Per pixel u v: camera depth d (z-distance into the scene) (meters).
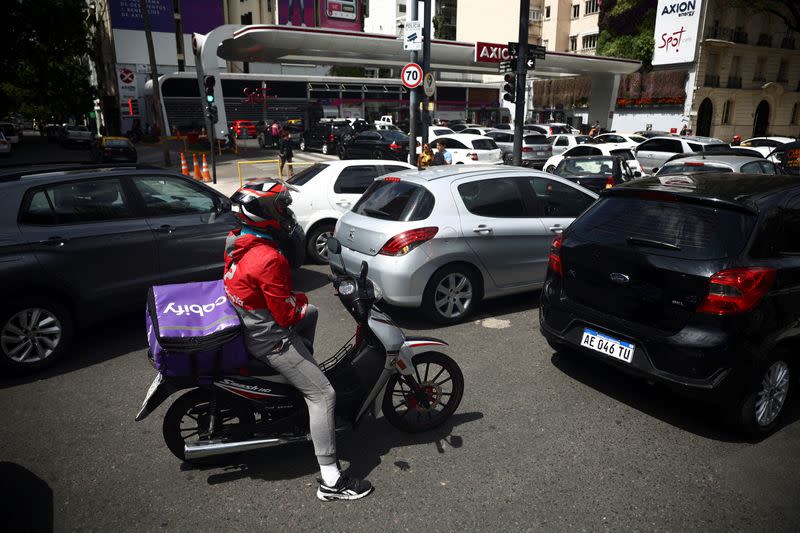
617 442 3.60
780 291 3.46
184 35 52.47
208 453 3.03
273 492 3.12
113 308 5.32
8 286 4.57
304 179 8.56
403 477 3.24
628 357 3.76
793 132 45.69
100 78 64.00
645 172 18.53
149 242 5.47
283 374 2.93
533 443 3.60
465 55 33.16
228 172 21.86
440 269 5.58
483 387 4.39
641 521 2.86
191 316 2.85
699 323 3.43
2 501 3.04
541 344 5.28
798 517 2.89
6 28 39.47
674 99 39.69
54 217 4.95
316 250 8.39
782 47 42.31
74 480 3.24
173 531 2.81
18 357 4.69
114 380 4.60
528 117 52.78
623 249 3.85
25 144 48.53
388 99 46.25
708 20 38.03
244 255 2.78
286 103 42.91
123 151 25.19
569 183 6.48
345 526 2.83
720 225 3.56
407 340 3.57
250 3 56.78
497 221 5.81
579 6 51.50
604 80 41.56
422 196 5.56
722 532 2.78
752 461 3.39
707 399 3.43
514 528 2.80
